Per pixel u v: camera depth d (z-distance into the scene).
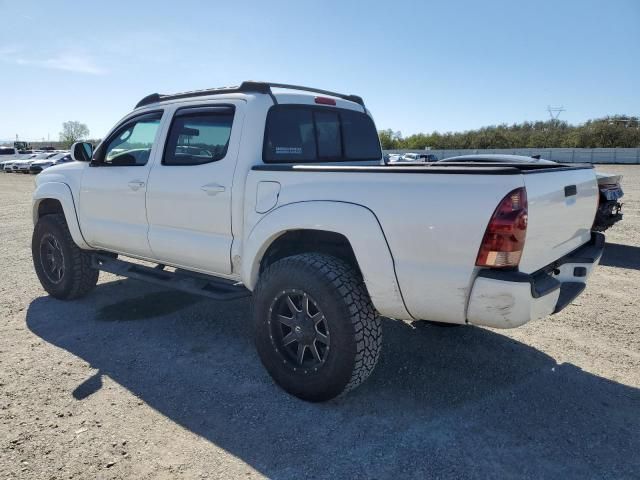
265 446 2.74
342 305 2.93
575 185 3.23
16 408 3.11
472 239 2.60
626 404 3.19
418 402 3.21
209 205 3.73
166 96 4.38
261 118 3.66
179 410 3.10
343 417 3.03
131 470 2.54
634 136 55.59
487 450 2.71
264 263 3.55
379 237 2.84
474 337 4.26
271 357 3.29
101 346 4.08
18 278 6.21
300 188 3.20
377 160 4.99
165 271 4.40
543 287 2.71
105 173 4.55
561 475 2.52
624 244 8.21
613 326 4.53
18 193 19.28
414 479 2.48
